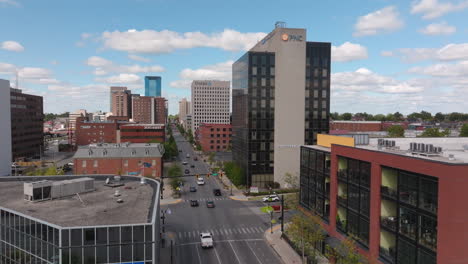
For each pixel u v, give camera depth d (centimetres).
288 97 8862
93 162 9600
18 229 3111
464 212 2591
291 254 4625
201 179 9675
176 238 5225
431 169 2784
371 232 3659
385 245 3575
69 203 3741
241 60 9581
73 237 2794
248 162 8944
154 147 10169
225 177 10725
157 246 3756
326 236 4606
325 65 9294
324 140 5541
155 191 4322
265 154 9012
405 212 3169
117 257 2867
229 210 6869
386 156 3416
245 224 5953
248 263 4319
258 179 9019
